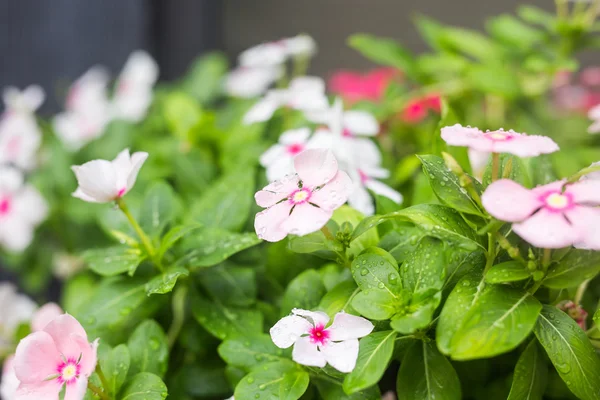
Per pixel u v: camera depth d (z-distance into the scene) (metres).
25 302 0.76
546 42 0.77
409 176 0.65
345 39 1.28
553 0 1.16
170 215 0.58
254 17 1.27
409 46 1.26
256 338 0.52
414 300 0.47
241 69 0.95
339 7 1.27
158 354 0.53
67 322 0.47
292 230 0.46
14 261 0.85
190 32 1.23
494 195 0.44
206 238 0.55
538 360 0.50
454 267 0.49
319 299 0.52
